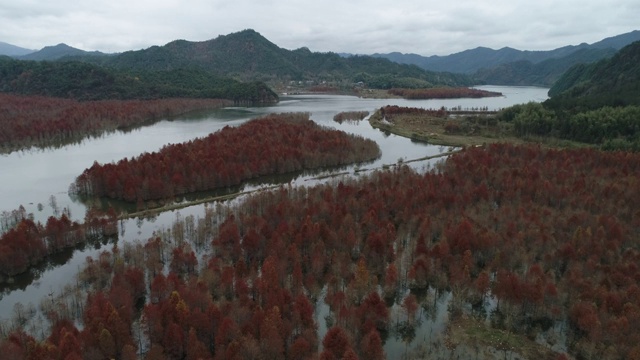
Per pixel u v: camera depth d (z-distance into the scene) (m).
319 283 89.81
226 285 82.69
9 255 92.50
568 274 87.31
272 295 75.06
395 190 126.88
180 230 104.44
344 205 116.12
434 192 125.19
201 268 93.19
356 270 87.31
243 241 96.50
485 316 81.75
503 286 80.88
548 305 79.50
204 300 75.94
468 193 125.44
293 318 72.50
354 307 78.25
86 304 77.75
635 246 99.38
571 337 75.31
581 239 97.19
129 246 97.38
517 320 79.50
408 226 108.38
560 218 109.06
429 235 103.31
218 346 65.88
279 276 85.19
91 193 141.62
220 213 117.81
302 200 122.62
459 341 74.38
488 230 103.50
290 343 70.38
